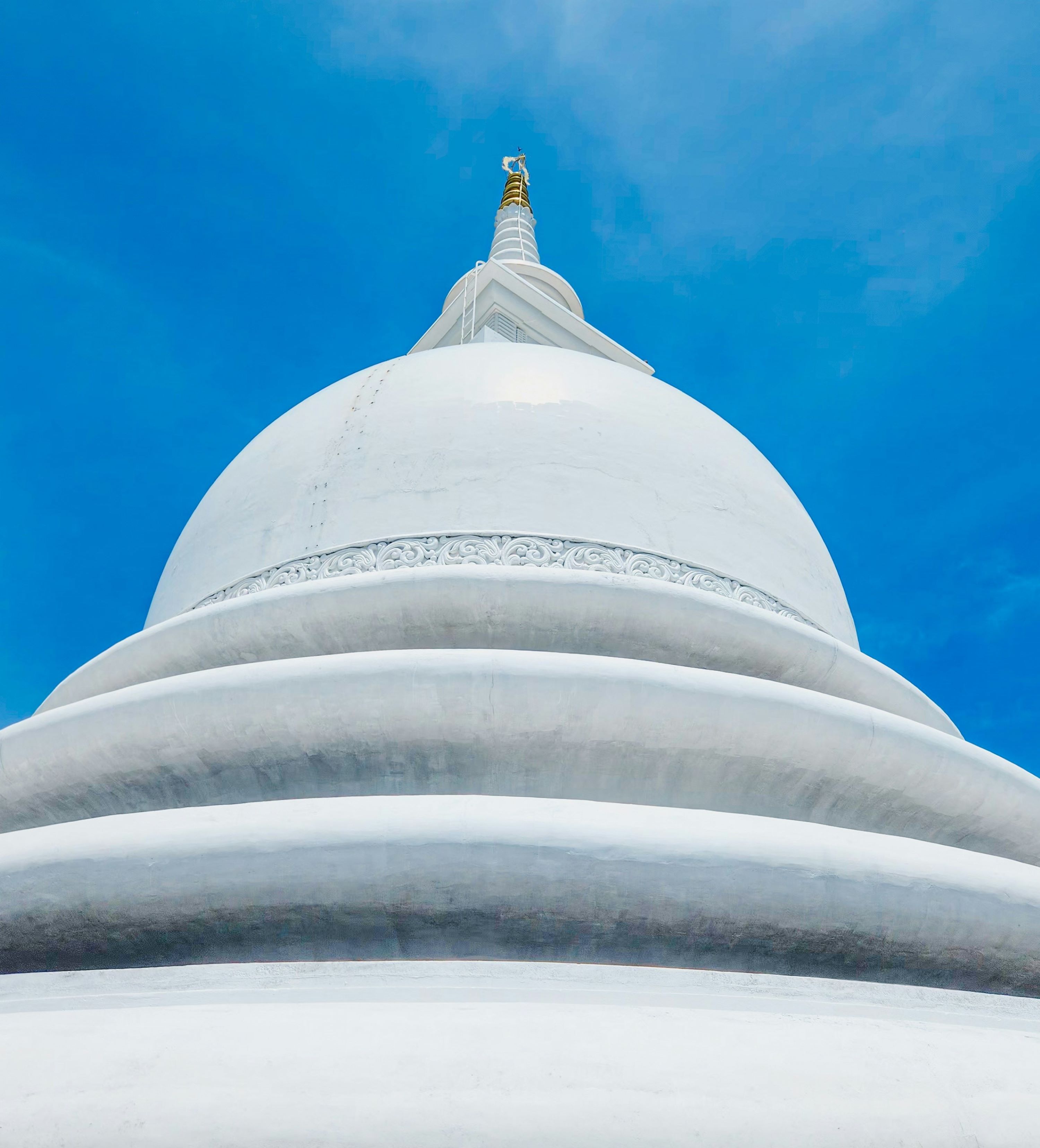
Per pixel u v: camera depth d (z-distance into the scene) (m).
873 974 8.19
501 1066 5.07
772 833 8.00
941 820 11.16
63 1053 5.09
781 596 14.54
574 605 11.27
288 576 13.42
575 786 9.88
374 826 7.56
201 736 9.90
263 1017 5.41
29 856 8.12
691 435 16.00
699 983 7.39
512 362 16.12
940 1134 5.16
